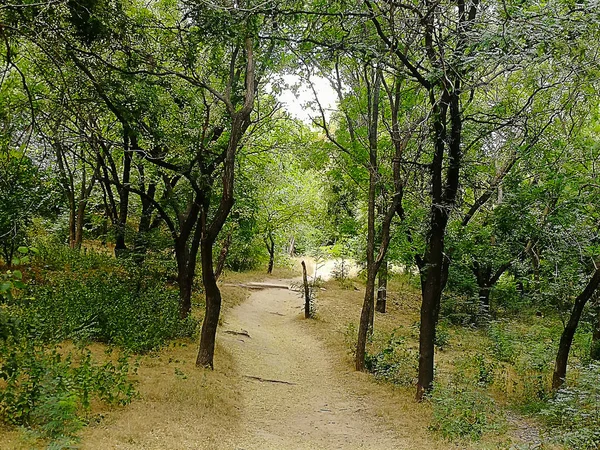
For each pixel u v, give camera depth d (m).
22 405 5.93
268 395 10.82
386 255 15.21
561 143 11.97
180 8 11.46
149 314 12.50
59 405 5.90
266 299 25.44
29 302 10.74
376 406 10.44
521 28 7.19
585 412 8.40
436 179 10.50
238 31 9.66
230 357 12.86
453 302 19.80
